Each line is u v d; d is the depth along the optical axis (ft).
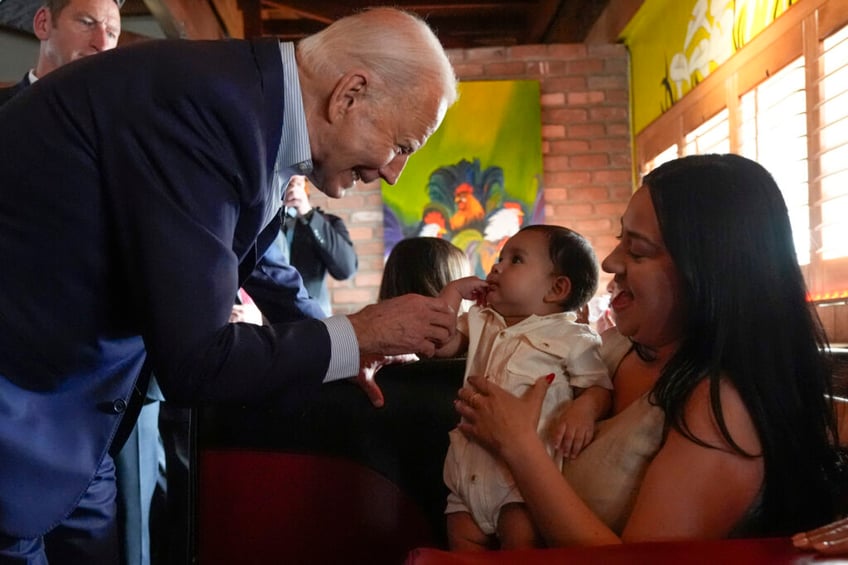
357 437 4.68
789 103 10.74
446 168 17.38
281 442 4.71
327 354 3.72
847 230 9.31
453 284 4.66
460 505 4.15
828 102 9.61
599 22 18.60
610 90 17.66
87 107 3.59
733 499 3.03
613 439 3.44
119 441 4.60
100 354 3.97
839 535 2.48
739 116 12.16
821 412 3.32
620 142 17.63
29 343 3.76
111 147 3.51
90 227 3.65
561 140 17.67
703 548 2.54
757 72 11.43
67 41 6.97
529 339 4.24
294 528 4.70
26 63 13.09
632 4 16.07
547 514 3.22
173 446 8.11
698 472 3.01
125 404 4.25
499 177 17.37
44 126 3.63
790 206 10.67
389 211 17.37
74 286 3.75
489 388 3.61
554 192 17.63
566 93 17.70
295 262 11.26
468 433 3.84
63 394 3.98
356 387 4.71
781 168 10.94
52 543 4.82
